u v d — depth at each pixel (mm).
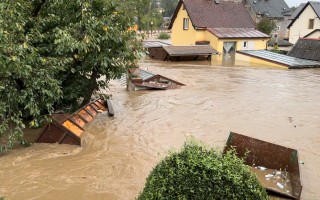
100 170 7492
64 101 10820
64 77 10008
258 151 7652
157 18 71375
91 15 9578
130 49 10719
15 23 8281
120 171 7477
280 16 55188
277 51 34625
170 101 13961
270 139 9844
